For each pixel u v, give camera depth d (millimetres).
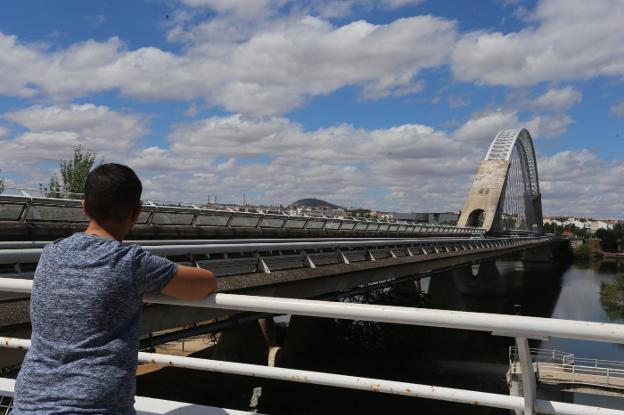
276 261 15977
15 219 17406
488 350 32750
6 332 7641
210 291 2400
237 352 22656
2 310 7805
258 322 22859
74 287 2154
